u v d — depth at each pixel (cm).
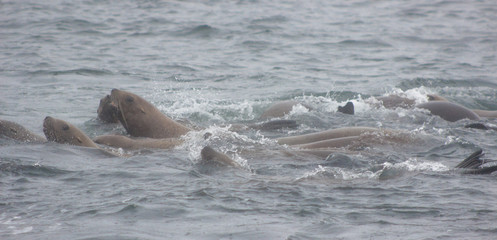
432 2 14325
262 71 7669
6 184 3042
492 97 6562
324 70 7794
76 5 12581
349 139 4125
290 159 3738
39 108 5634
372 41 9756
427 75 7450
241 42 9531
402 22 11669
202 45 9294
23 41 9038
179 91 6619
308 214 2584
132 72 7450
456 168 3347
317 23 11388
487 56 8694
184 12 12144
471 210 2602
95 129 4944
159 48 8988
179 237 2325
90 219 2530
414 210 2619
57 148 3894
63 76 7112
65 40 9250
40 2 12756
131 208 2650
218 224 2466
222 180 3133
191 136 4422
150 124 4666
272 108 5609
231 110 5800
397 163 3519
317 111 5594
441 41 9838
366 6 13825
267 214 2583
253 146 4059
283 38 9919
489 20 11869
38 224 2475
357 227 2422
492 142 4278
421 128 4666
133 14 11756
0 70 7244
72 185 3050
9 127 4194
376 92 6619
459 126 4959
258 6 13275
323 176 3228
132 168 3416
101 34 9838
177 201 2747
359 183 3083
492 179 3100
